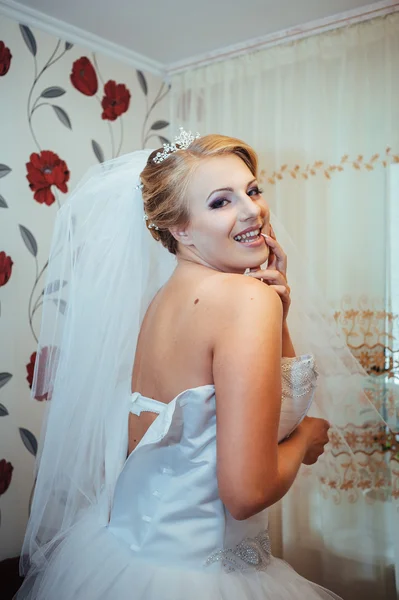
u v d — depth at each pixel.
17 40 2.29
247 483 0.91
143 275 1.33
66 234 1.39
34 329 2.37
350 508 2.18
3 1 2.20
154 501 1.09
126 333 1.26
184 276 1.14
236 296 1.01
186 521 1.06
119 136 2.72
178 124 2.93
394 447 2.23
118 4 2.24
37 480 1.34
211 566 1.05
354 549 2.19
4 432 2.27
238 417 0.93
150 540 1.06
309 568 2.13
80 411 1.30
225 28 2.47
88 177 1.44
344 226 2.38
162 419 1.05
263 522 1.17
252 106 2.64
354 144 2.34
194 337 1.04
